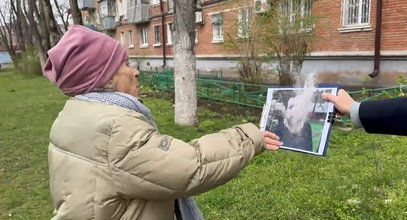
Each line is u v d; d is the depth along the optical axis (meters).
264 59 10.41
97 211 1.31
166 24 26.17
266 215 3.56
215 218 3.60
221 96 11.06
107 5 34.09
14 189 4.96
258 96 9.67
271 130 1.62
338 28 13.02
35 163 6.05
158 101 11.71
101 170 1.31
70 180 1.33
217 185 1.37
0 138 7.86
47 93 15.85
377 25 11.72
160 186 1.30
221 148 1.37
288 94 1.63
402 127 1.22
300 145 1.52
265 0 10.23
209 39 20.78
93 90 1.44
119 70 1.47
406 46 11.17
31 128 8.73
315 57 13.88
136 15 28.81
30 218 4.07
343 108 1.40
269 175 4.52
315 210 3.53
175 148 1.32
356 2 12.45
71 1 11.01
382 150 5.28
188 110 7.84
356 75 12.73
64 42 1.41
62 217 1.34
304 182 4.24
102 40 1.45
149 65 28.75
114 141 1.29
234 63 16.30
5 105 12.95
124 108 1.38
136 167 1.28
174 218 1.56
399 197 3.62
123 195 1.32
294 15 9.86
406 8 11.02
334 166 4.72
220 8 19.00
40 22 21.59
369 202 3.56
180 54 7.69
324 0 13.26
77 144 1.34
